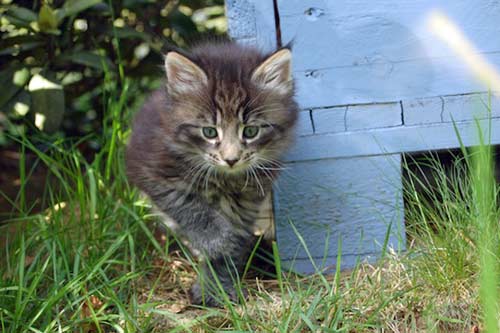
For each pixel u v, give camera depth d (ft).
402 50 2.65
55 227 2.69
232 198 2.62
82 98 3.41
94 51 3.25
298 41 2.66
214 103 2.51
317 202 2.72
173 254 2.81
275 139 2.58
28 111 3.17
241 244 2.65
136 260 2.72
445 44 2.63
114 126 2.89
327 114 2.69
